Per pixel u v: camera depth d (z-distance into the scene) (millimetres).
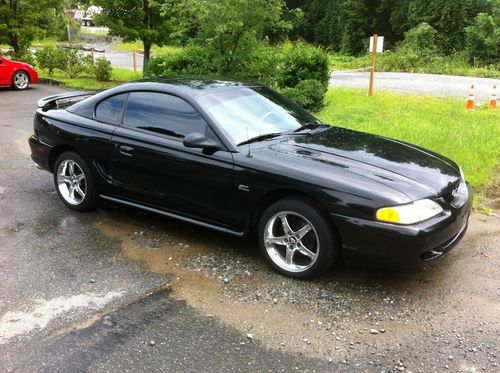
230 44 10539
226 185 4047
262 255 4270
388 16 46031
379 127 8742
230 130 4211
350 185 3551
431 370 2834
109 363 2902
